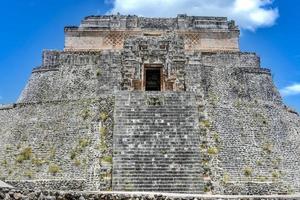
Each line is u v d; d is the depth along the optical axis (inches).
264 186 830.5
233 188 812.6
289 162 938.7
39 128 976.3
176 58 1093.1
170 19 1360.7
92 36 1327.5
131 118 903.7
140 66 1099.3
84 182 812.6
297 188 890.7
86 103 989.2
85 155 868.0
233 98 1061.1
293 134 1029.2
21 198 527.8
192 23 1353.3
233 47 1328.7
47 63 1215.6
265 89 1111.6
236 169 862.5
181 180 792.3
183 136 869.8
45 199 536.1
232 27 1353.3
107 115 930.1
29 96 1114.7
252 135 952.9
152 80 1168.2
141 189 776.3
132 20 1346.0
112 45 1322.6
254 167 881.5
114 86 1056.8
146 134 869.8
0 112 1076.5
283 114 1063.6
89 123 933.8
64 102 1020.5
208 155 856.9
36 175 871.1
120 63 1084.5
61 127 956.0
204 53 1218.6
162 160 821.2
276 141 968.3
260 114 1016.2
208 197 584.4
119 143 850.8
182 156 830.5
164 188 778.2
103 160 832.3
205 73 1083.3
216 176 826.2
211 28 1344.7
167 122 898.1
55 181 823.7
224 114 975.0
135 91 969.5
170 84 1078.4
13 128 1004.6
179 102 948.6
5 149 956.6
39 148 927.7
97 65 1092.5
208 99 1019.9
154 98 949.8
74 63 1119.0
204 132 893.8
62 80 1104.2
